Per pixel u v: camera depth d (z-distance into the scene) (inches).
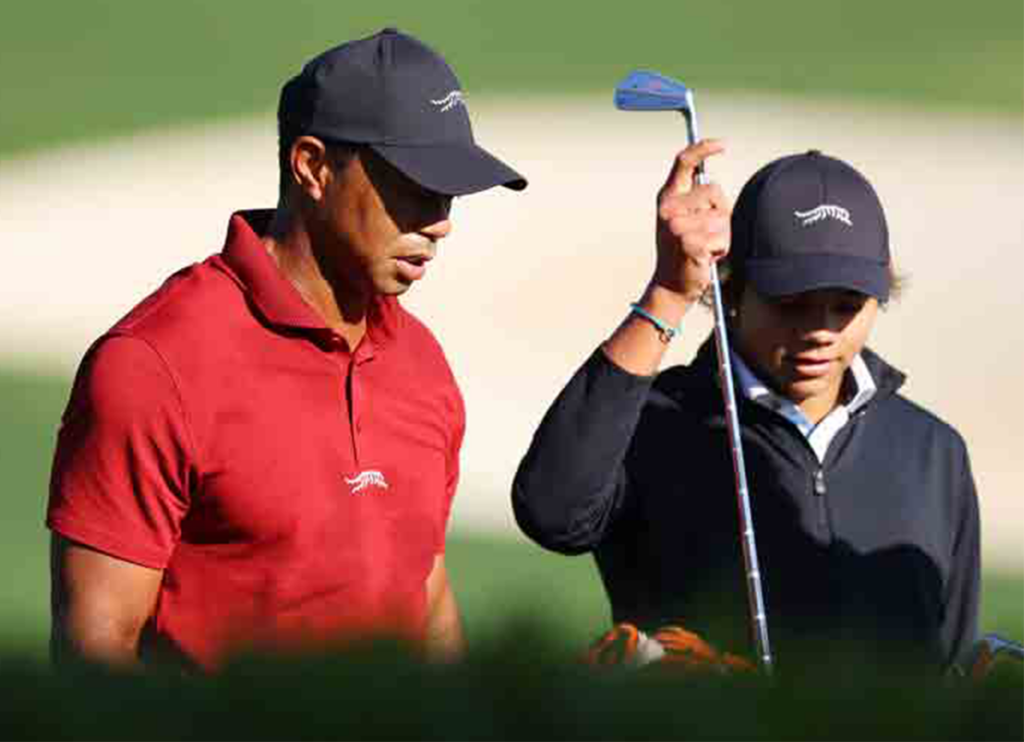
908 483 814.5
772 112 5383.9
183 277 714.8
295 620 697.6
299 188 724.0
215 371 691.4
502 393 3380.9
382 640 387.9
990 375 3503.9
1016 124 5295.3
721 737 345.1
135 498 681.0
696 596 786.8
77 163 4963.1
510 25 6353.3
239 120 5398.6
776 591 797.2
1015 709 369.1
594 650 504.4
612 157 4901.6
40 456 2687.0
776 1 6727.4
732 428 722.8
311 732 336.8
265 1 6510.8
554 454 719.1
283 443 697.0
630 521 812.0
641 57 6053.2
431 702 345.7
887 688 374.9
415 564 730.8
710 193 720.3
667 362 3368.6
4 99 5482.3
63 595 680.4
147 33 6176.2
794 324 799.7
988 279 4005.9
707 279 718.5
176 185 4783.5
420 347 756.0
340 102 710.5
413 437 734.5
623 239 4320.9
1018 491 2947.8
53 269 4178.2
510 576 2047.2
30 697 352.2
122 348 687.1
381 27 6279.5
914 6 6712.6
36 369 3380.9
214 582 695.7
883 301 812.6
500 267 4104.3
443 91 718.5
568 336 3737.7
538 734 339.6
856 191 814.5
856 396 817.5
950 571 826.2
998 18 6609.3
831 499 807.1
